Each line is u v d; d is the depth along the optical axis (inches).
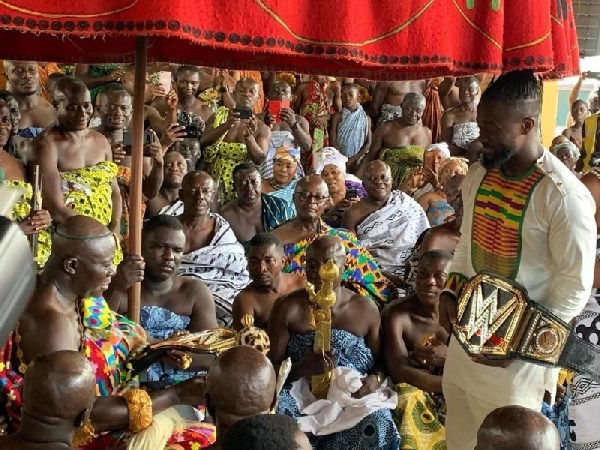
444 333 128.0
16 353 89.1
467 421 100.6
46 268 93.4
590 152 218.8
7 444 71.9
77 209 139.4
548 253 91.2
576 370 91.3
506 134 88.0
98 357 95.3
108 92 160.2
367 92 313.6
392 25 85.5
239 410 73.5
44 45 133.3
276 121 260.8
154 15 72.0
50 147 138.9
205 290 127.3
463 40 90.0
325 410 116.3
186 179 157.4
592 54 378.0
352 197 204.1
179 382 103.6
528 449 59.5
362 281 152.3
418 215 185.6
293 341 123.3
